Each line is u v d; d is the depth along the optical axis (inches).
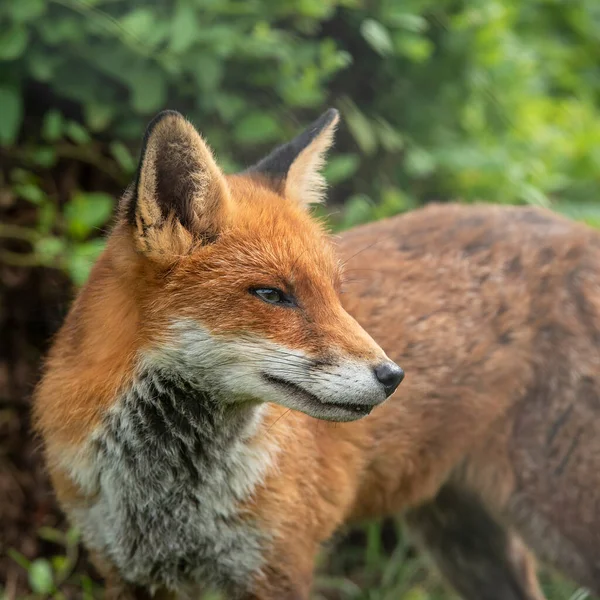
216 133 418.9
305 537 303.4
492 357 335.9
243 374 268.5
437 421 334.6
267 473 289.7
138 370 276.4
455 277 336.5
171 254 269.3
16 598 386.0
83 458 285.0
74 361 287.3
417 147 462.3
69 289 394.0
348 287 322.3
